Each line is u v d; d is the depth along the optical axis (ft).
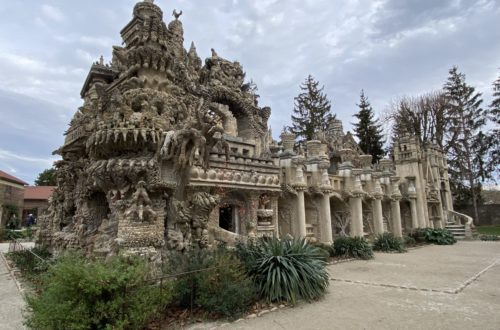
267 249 34.22
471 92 160.04
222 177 47.85
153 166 36.63
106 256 36.06
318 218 69.26
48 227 63.16
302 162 66.39
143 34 42.50
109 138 36.19
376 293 34.30
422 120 163.63
